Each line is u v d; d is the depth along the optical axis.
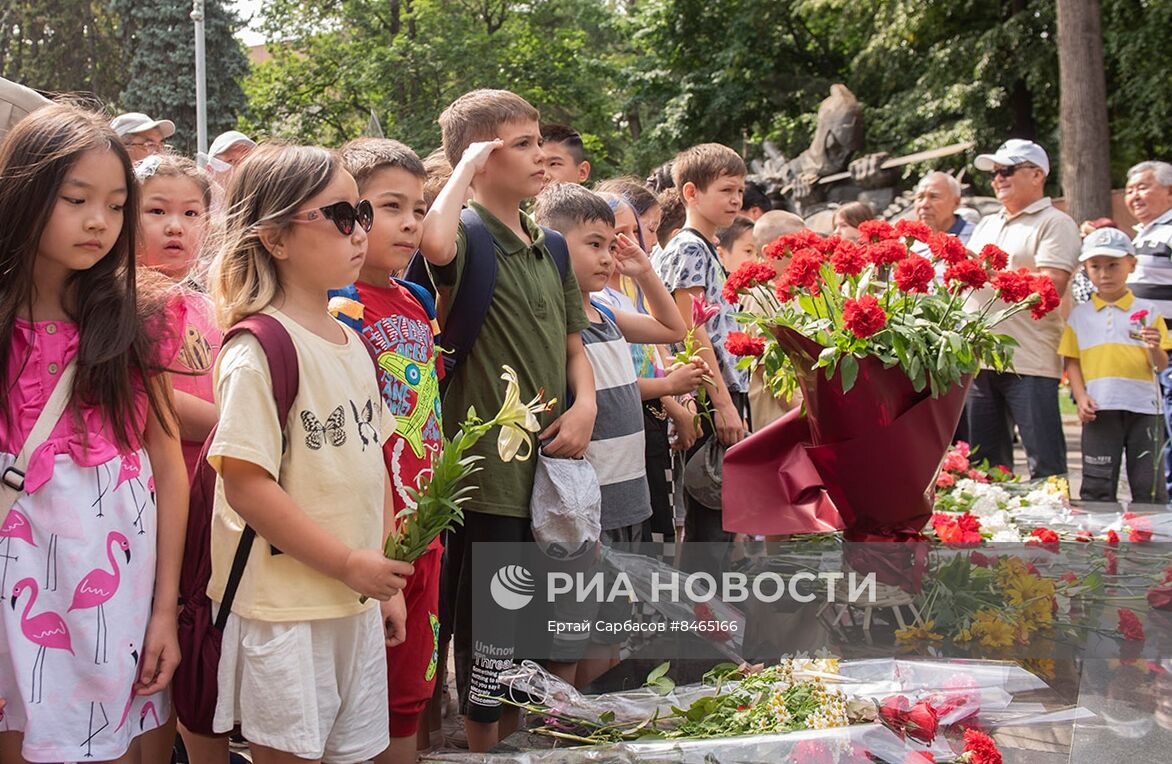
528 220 3.06
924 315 2.66
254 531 2.10
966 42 23.14
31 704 1.95
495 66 28.30
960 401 2.64
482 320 2.85
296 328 2.14
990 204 16.48
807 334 2.57
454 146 3.07
